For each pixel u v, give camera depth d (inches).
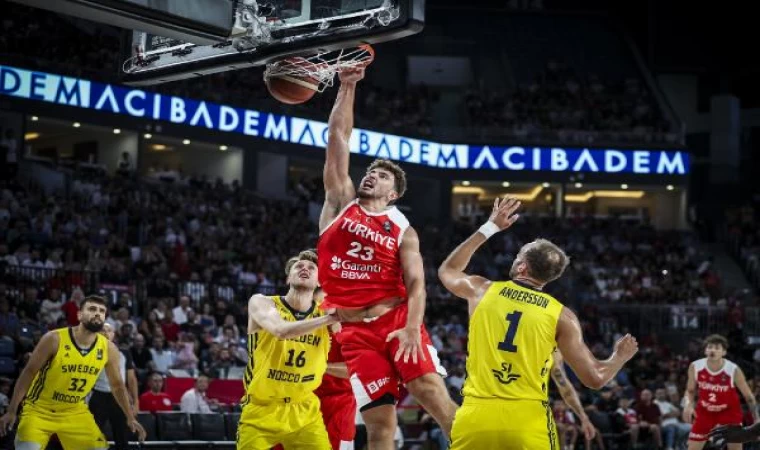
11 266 597.6
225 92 1067.3
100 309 297.6
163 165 1102.4
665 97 1365.7
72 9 195.6
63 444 299.9
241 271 805.2
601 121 1304.1
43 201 783.1
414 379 209.9
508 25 1526.8
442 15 1513.3
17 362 493.0
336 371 259.0
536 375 197.8
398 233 209.9
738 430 254.5
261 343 239.0
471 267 1059.9
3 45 909.2
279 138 1106.7
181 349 578.2
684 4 1455.5
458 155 1238.9
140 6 195.9
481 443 196.4
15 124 899.4
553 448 197.5
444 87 1424.7
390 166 214.1
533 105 1337.4
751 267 1154.0
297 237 946.7
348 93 224.2
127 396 316.8
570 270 1065.5
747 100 1443.2
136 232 804.6
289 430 241.1
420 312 202.5
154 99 995.9
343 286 213.5
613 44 1521.9
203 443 470.9
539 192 1331.2
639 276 1083.9
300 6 211.6
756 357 888.9
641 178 1254.9
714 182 1366.9
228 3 211.3
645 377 792.9
